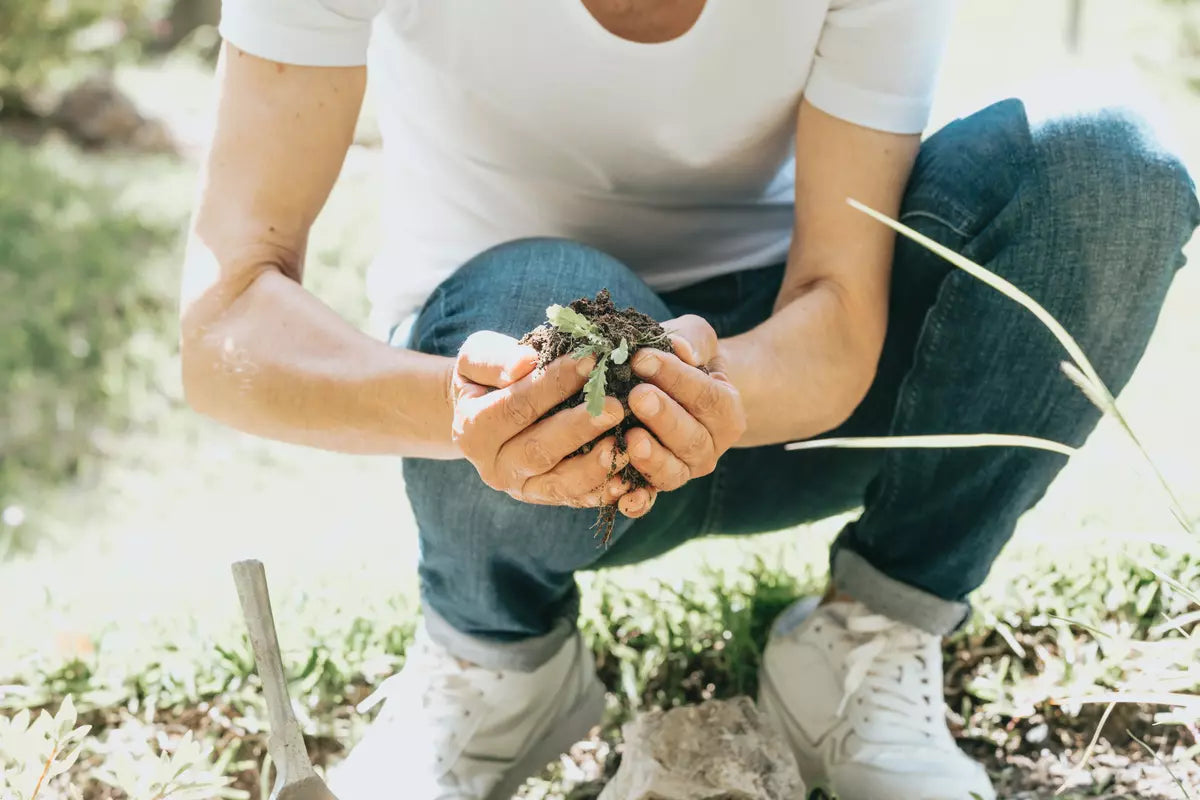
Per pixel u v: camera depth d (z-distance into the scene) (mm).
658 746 1448
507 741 1492
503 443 1211
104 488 3170
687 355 1224
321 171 1396
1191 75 6547
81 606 1975
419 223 1571
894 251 1480
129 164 5484
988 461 1449
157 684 1716
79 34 6223
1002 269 1404
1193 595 1276
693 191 1549
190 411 3492
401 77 1498
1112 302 1395
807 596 1723
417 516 1447
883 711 1493
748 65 1433
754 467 1574
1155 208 1384
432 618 1507
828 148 1433
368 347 1314
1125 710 1604
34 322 3746
